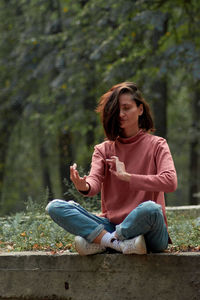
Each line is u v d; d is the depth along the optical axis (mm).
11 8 18281
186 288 4066
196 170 20094
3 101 18000
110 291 4195
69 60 15242
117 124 4332
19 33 17625
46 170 20812
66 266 4297
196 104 18641
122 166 4051
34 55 16547
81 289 4258
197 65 11492
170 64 11828
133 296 4148
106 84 13820
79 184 4047
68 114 15750
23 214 6438
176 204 8445
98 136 15641
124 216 4230
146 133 4422
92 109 15148
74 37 14805
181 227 5770
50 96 16328
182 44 11906
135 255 4141
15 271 4391
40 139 19719
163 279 4105
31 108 17188
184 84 15086
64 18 15891
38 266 4348
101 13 14008
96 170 4336
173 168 4109
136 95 4320
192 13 12695
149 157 4266
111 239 4086
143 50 13172
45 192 6254
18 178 21406
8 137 19781
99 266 4215
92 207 7035
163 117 13227
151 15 11789
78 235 4180
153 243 4117
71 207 4148
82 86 14992
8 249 5074
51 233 5305
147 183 3990
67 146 16531
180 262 4078
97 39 14070
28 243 5113
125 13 12719
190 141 19031
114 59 14258
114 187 4324
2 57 17688
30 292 4355
